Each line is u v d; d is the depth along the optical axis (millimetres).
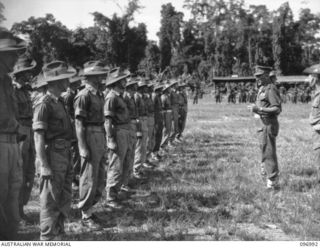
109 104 7141
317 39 70625
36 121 5227
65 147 5465
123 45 52250
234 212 6969
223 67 78125
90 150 6203
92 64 6234
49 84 5430
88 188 6258
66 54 35562
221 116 30688
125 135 7363
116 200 7371
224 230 6215
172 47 87250
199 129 21031
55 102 5410
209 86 76188
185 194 7906
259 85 8562
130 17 52625
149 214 6840
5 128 4785
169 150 13812
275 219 6617
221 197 7746
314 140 8602
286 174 9484
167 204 7336
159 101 11812
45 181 5367
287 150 13203
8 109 4840
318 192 8086
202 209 7207
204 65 81562
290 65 69625
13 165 4898
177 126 15234
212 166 10750
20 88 7031
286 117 29359
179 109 15898
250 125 22938
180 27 87062
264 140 8344
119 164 7359
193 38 88000
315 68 8312
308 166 10414
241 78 67875
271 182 8320
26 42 5027
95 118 6227
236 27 75188
